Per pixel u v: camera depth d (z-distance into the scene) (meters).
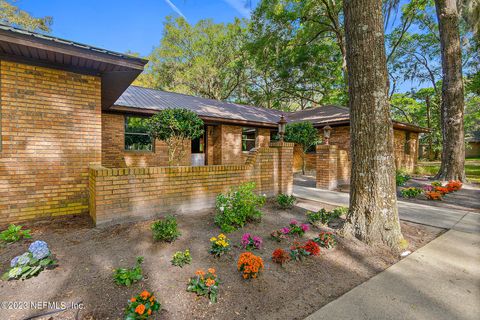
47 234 3.31
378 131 3.42
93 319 1.80
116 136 8.38
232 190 4.38
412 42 17.98
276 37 16.52
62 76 4.09
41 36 3.35
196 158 11.27
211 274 2.26
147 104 9.05
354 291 2.27
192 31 22.64
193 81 20.39
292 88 20.70
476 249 3.23
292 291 2.26
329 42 18.28
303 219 4.36
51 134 4.02
